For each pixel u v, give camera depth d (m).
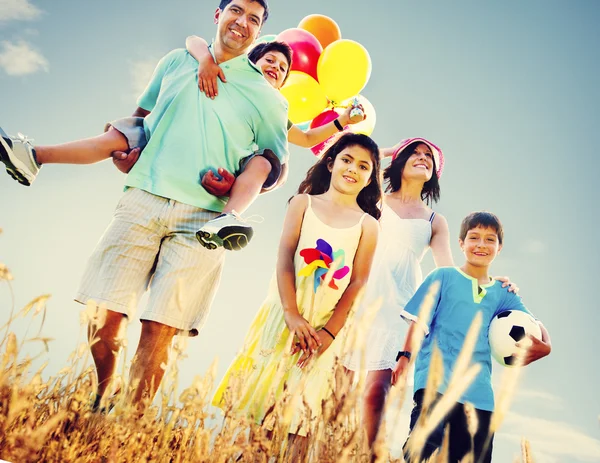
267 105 2.83
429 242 3.08
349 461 1.69
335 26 3.85
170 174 2.61
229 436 1.70
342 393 1.78
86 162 2.69
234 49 2.89
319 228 2.64
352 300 2.49
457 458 2.30
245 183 2.63
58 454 1.62
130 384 2.15
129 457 1.67
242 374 1.90
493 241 2.79
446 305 2.67
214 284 2.60
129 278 2.49
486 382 2.47
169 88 2.84
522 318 2.57
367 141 2.85
